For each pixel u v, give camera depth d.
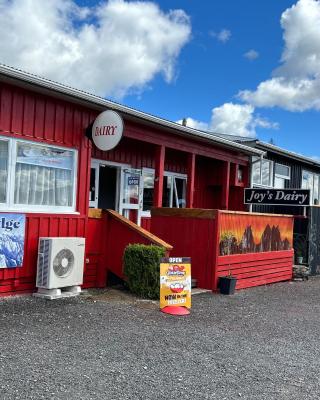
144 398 4.22
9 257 7.92
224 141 12.84
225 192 14.05
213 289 10.05
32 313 6.95
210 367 5.16
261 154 14.77
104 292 9.00
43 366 4.79
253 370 5.17
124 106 9.66
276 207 15.64
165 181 14.25
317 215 14.45
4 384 4.27
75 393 4.20
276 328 7.16
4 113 7.88
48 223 8.61
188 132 11.58
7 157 8.00
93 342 5.73
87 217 9.33
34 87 8.07
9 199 8.05
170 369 5.01
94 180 11.95
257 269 11.54
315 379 5.02
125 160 12.84
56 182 8.85
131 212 13.17
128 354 5.39
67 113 8.94
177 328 6.71
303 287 11.80
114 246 9.69
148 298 8.60
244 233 11.08
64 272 8.30
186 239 10.48
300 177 19.17
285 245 12.89
